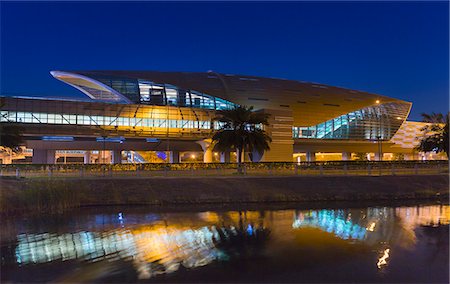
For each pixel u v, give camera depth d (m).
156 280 11.46
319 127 78.19
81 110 59.59
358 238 16.98
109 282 11.36
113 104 61.28
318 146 80.69
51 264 13.02
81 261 13.40
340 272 12.20
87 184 27.92
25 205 23.48
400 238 16.95
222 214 23.48
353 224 20.28
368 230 18.75
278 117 65.94
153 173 36.31
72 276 11.86
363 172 40.28
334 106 77.88
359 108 81.00
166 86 66.31
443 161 55.22
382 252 14.63
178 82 67.19
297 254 14.31
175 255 14.15
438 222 20.88
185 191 28.91
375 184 33.03
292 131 70.31
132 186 28.75
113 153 70.31
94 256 14.03
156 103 64.50
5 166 37.31
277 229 18.94
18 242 16.14
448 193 33.03
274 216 22.81
